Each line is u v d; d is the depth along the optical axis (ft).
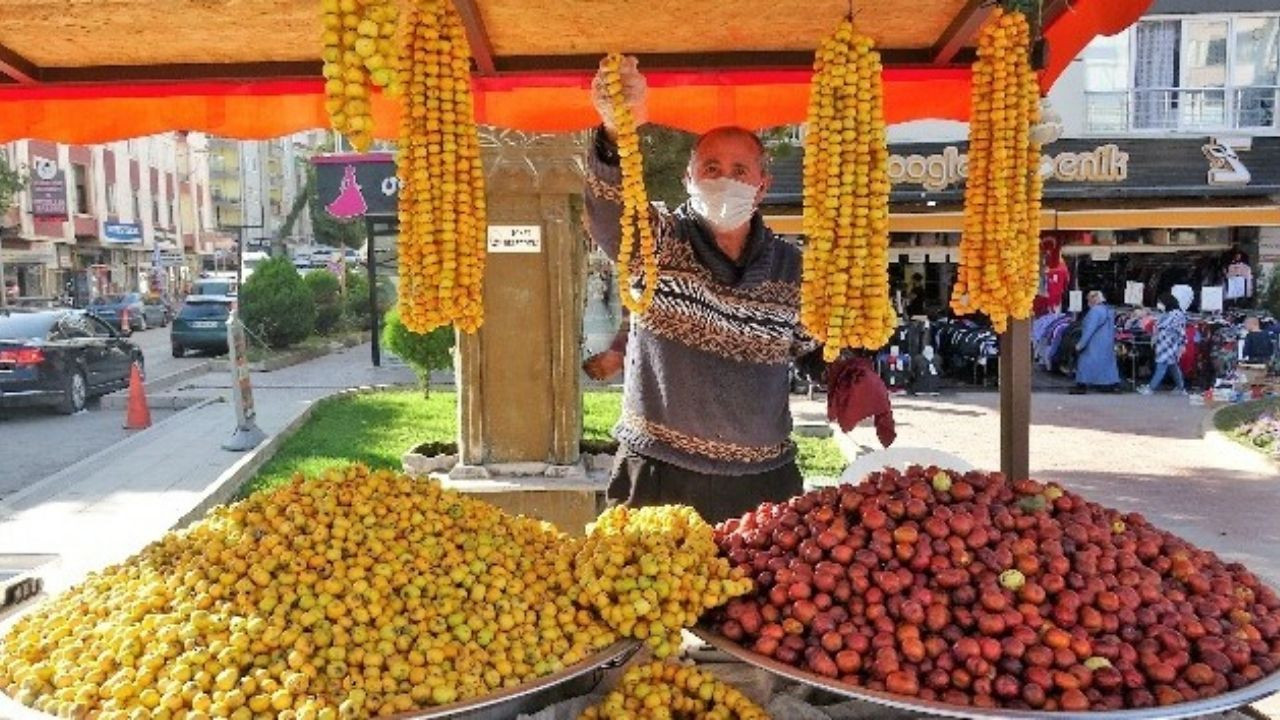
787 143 28.73
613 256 10.25
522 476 22.29
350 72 6.98
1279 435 34.73
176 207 167.53
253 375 61.31
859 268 8.36
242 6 10.11
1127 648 7.63
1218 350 51.26
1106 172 57.98
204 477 30.17
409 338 43.86
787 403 12.27
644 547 8.98
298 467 29.48
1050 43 10.54
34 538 23.43
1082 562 8.31
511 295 22.17
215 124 13.03
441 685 7.41
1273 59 58.95
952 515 8.66
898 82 12.39
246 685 7.20
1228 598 8.50
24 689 7.52
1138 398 48.85
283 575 8.19
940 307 61.52
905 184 56.24
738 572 8.73
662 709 7.96
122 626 7.98
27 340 44.75
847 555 8.50
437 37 8.39
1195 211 53.42
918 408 44.93
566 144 21.47
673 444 11.68
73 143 12.94
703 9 10.53
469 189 8.61
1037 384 54.34
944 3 10.33
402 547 8.76
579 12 10.68
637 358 11.98
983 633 7.78
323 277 86.07
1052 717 7.04
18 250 114.42
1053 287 55.31
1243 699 7.29
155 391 52.95
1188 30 59.11
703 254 11.11
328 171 58.54
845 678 7.76
